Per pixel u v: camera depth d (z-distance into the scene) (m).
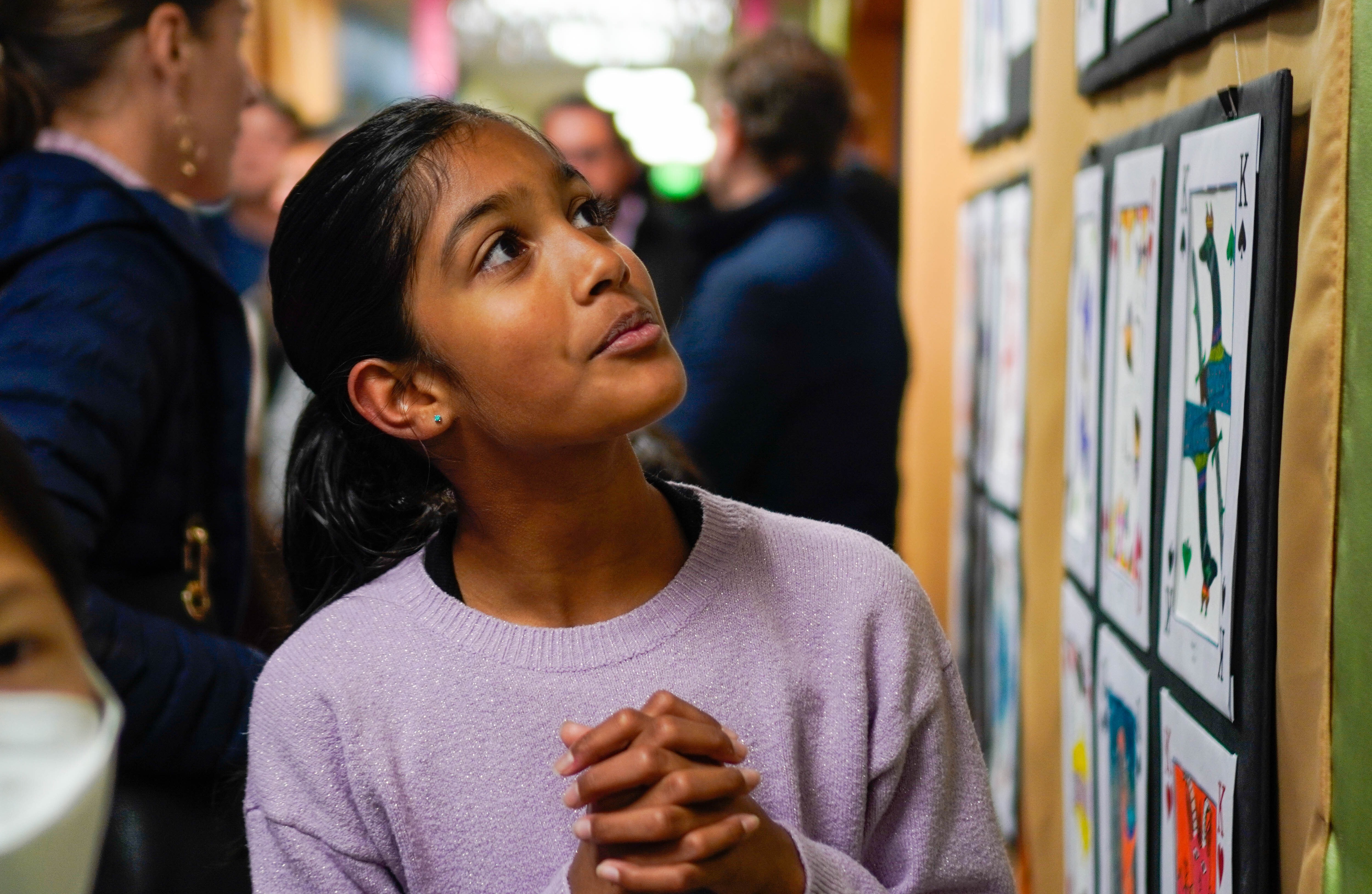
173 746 1.28
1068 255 1.60
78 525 1.21
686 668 0.95
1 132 1.38
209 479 1.50
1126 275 1.26
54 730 0.52
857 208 3.98
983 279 2.40
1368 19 0.74
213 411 1.49
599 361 0.89
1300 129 0.85
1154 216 1.14
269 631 1.50
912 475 3.76
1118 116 1.35
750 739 0.95
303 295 0.99
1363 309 0.75
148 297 1.33
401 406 0.97
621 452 0.97
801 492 2.28
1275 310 0.86
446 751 0.95
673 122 9.42
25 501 0.55
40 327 1.25
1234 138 0.93
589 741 0.82
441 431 0.96
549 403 0.90
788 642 0.98
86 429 1.23
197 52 1.47
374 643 0.99
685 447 2.25
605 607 0.99
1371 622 0.74
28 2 1.38
